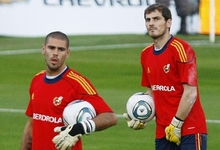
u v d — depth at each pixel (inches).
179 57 1037.8
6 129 1740.9
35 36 3253.0
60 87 884.0
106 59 2913.4
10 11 3248.0
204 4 3329.2
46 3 3257.9
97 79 2534.5
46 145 895.1
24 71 2672.2
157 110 1083.3
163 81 1061.1
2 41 3196.4
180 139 1061.1
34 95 900.6
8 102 2094.0
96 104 869.8
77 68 2733.8
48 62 882.1
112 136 1665.8
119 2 3324.3
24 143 960.9
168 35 1061.1
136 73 2640.3
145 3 3331.7
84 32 3302.2
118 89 2338.8
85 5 3302.2
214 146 1594.5
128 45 3164.4
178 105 1056.8
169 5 3321.9
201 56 2999.5
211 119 1871.3
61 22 3280.0
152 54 1072.8
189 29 3334.2
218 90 2330.2
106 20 3319.4
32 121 936.3
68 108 864.9
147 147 1568.7
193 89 1034.7
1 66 2743.6
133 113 1089.4
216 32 3321.9
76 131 832.9
